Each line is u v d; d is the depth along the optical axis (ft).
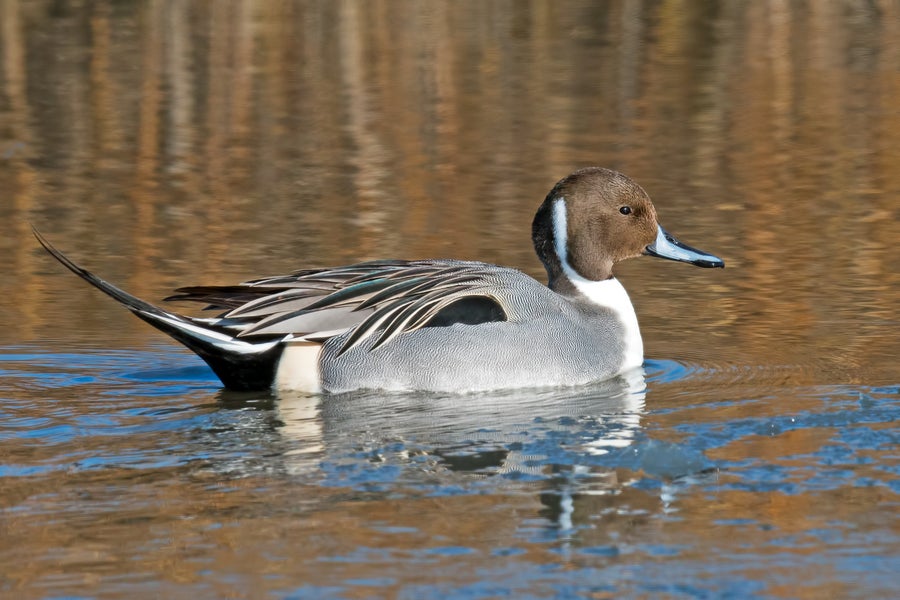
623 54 97.04
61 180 68.13
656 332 45.62
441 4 113.29
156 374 41.09
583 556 26.58
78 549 26.94
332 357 39.09
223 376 39.27
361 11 110.01
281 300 39.40
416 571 25.88
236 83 88.22
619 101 84.23
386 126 78.79
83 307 48.39
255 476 31.14
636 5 113.09
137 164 71.36
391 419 36.19
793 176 67.82
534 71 92.17
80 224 60.34
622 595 24.95
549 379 39.73
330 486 30.42
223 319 38.78
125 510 28.96
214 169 70.28
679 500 29.50
